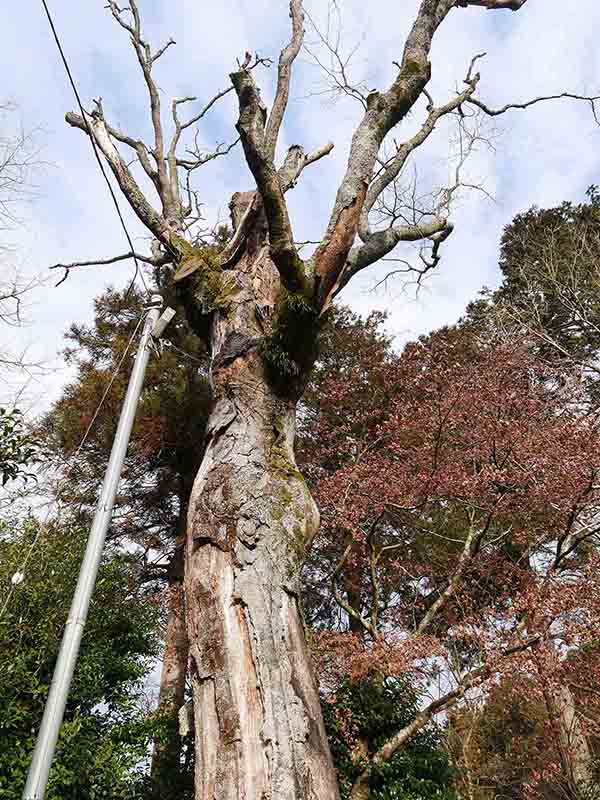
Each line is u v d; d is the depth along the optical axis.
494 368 10.44
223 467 5.15
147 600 9.98
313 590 12.70
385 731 8.38
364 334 15.04
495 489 9.12
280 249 5.45
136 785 7.70
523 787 9.55
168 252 7.39
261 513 4.89
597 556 7.76
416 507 9.47
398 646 7.75
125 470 12.02
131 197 7.29
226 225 12.27
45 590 7.91
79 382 12.82
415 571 10.97
